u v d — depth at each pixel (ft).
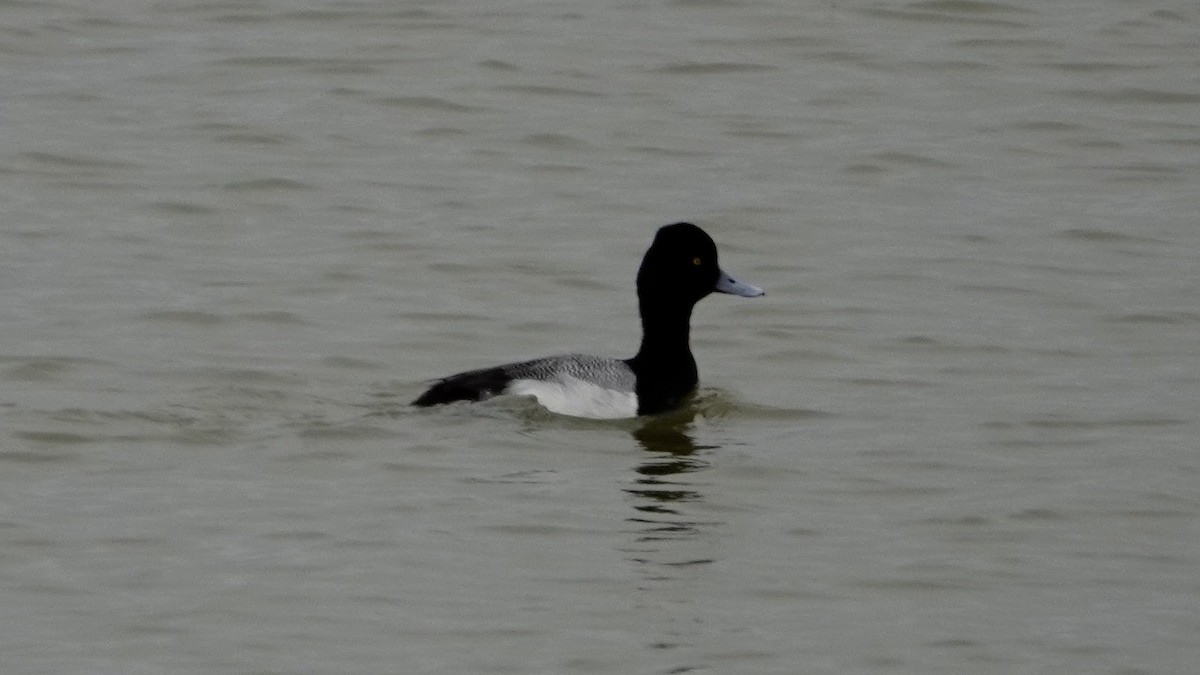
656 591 39.06
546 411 49.03
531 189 72.64
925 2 92.94
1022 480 46.85
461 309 61.05
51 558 40.16
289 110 79.41
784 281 64.80
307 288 62.59
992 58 87.35
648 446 48.11
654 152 76.43
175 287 62.23
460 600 38.24
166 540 41.11
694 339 59.21
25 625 36.83
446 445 47.47
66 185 71.56
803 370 56.34
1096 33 90.33
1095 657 36.55
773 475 46.50
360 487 44.55
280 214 69.67
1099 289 63.98
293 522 42.27
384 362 55.77
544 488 44.70
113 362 54.80
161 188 71.41
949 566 41.06
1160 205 72.38
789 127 79.15
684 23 90.79
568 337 58.85
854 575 40.32
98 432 48.37
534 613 37.73
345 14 90.53
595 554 40.86
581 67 84.69
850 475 46.75
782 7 92.89
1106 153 77.61
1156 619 38.40
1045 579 40.50
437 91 81.51
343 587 38.73
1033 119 80.74
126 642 36.09
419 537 41.50
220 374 53.93
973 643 37.04
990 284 64.44
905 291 63.82
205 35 87.66
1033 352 58.08
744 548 41.65
